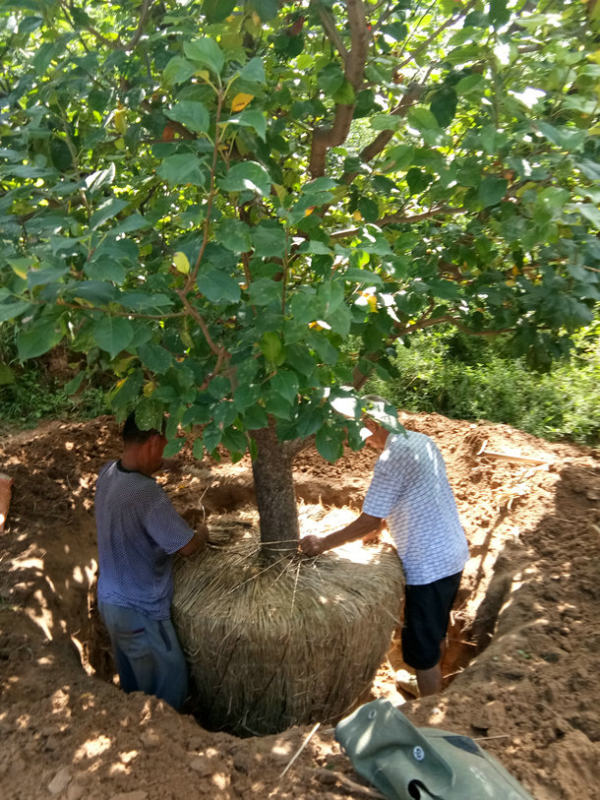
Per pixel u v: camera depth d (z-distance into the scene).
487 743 2.65
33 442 5.22
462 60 2.47
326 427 2.48
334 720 3.47
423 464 3.58
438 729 2.65
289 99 2.76
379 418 2.50
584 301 3.38
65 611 3.86
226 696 3.40
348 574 3.51
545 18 2.40
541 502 4.62
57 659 3.30
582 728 2.70
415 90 2.92
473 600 4.19
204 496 5.01
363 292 2.67
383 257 2.37
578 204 2.42
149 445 3.47
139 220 1.81
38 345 1.84
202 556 3.71
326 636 3.23
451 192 2.66
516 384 6.77
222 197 3.11
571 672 3.01
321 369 2.50
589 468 4.96
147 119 2.59
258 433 3.53
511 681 3.04
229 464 5.40
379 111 2.98
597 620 3.39
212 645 3.30
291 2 2.97
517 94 2.38
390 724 2.43
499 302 3.11
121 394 2.52
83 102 2.77
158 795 2.40
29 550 4.09
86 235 1.80
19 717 2.81
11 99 2.46
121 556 3.39
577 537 4.17
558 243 2.77
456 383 6.93
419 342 7.18
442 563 3.61
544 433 6.20
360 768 2.42
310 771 2.55
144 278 2.68
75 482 4.93
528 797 2.26
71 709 2.88
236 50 2.24
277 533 3.66
